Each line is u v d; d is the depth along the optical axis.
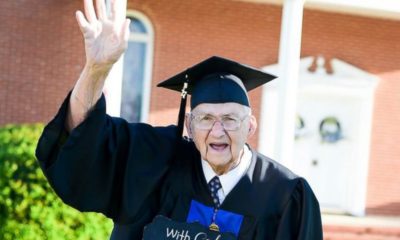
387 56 19.81
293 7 15.04
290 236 4.96
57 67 17.09
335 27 19.34
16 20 16.84
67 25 17.11
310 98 19.83
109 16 4.48
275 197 4.96
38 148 4.62
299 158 19.92
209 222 4.84
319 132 19.98
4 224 10.45
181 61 18.09
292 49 15.05
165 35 17.98
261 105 18.95
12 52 16.84
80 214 10.78
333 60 19.39
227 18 18.36
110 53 4.36
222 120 4.77
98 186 4.77
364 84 19.66
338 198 20.19
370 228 17.59
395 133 20.11
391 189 20.20
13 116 16.86
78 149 4.55
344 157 20.12
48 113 17.06
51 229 10.49
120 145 4.85
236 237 4.82
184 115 5.19
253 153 5.14
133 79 17.98
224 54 18.39
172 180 4.96
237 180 4.94
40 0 16.94
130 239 4.94
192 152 5.10
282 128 15.05
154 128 5.15
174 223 4.78
